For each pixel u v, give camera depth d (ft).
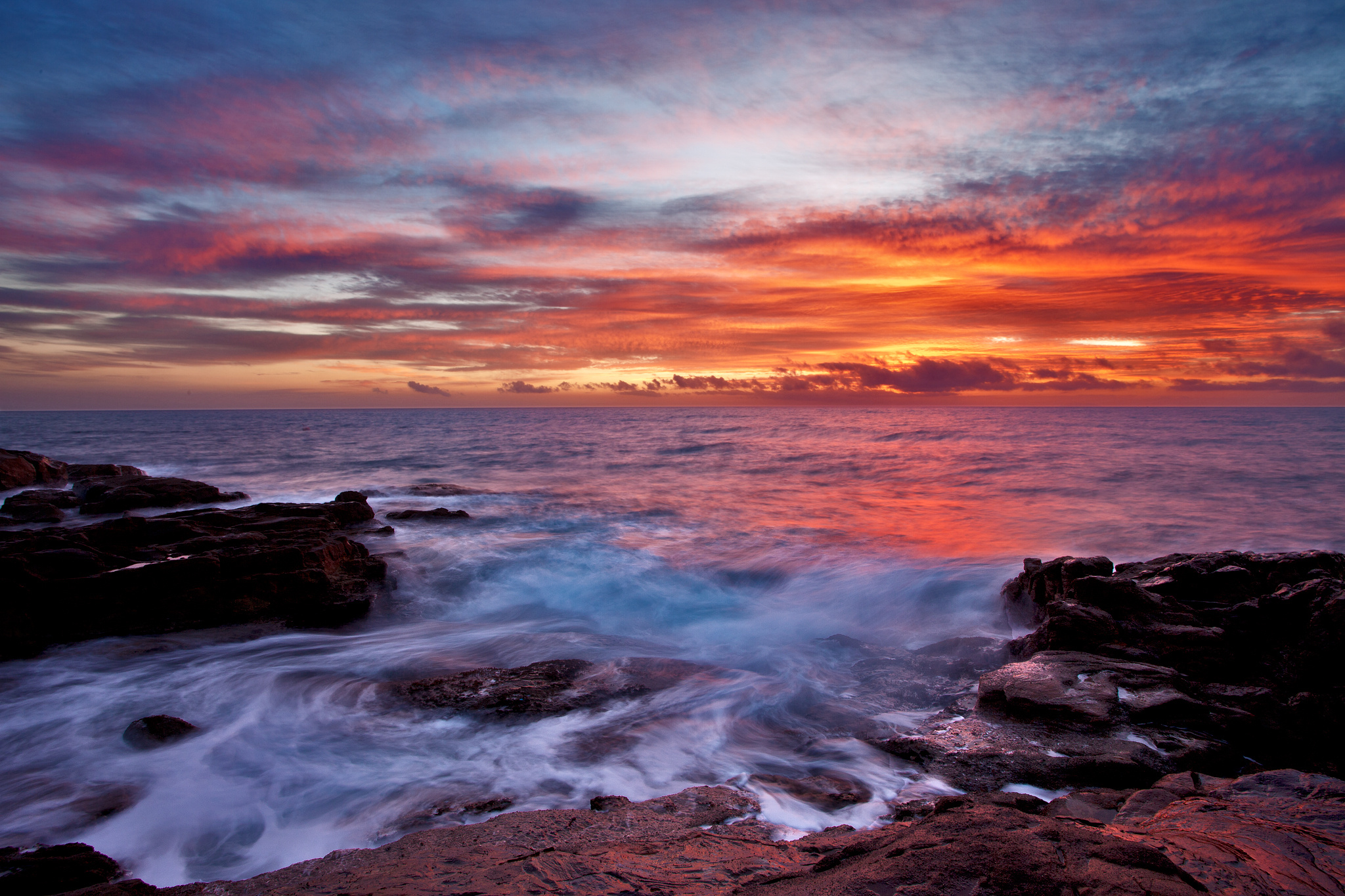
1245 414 456.04
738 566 60.64
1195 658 32.27
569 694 32.53
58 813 23.26
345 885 14.94
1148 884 10.16
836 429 284.00
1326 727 27.07
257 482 115.65
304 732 29.37
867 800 22.38
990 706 29.12
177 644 40.96
